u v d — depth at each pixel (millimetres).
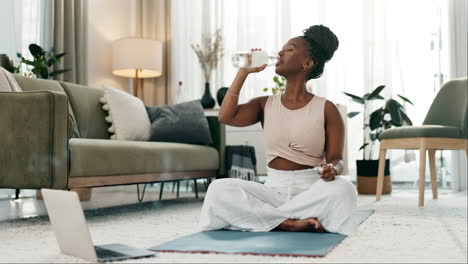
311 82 4742
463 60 4477
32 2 4336
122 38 4797
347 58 4809
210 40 4949
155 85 5070
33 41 4340
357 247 1491
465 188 4430
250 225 1760
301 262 1265
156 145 2900
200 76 5055
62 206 1347
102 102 3355
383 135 3369
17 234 1860
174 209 2916
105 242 1674
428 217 2359
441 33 4609
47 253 1439
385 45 4648
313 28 1887
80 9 4508
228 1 4992
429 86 4621
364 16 4707
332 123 1848
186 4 5078
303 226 1720
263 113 1964
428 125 3174
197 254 1377
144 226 2104
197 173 3387
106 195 4266
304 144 1838
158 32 5062
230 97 1868
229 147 3850
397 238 1681
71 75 4422
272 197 1821
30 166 2168
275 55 1866
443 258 1334
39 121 2162
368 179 4152
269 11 4914
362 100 4203
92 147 2340
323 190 1704
